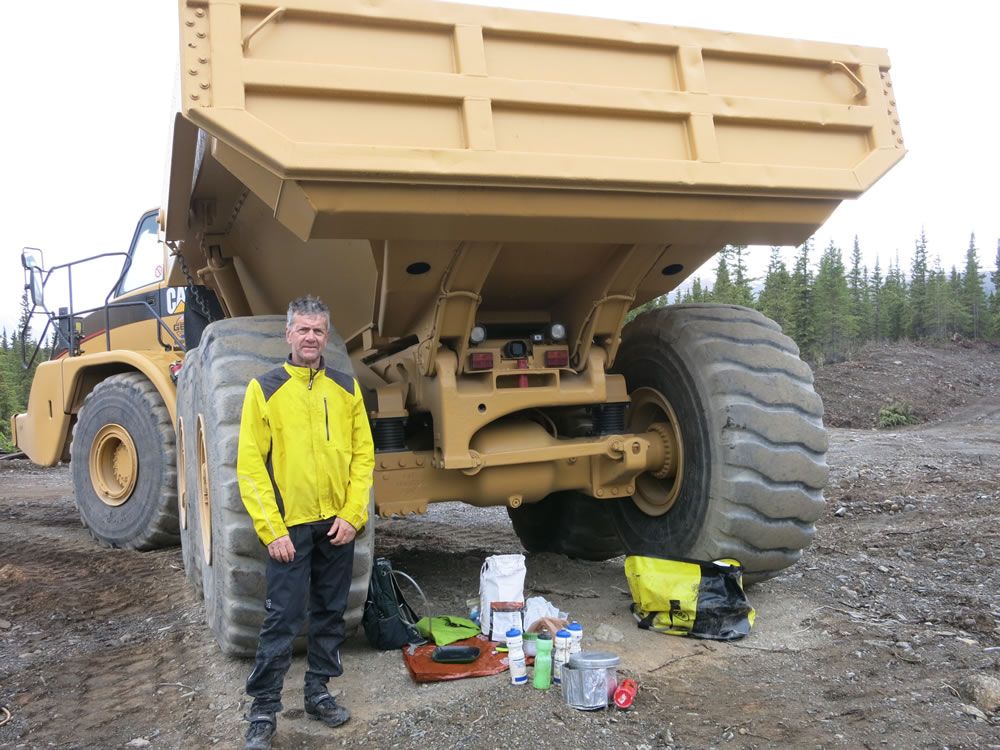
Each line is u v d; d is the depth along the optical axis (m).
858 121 3.80
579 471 4.46
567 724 2.87
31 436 8.00
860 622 3.94
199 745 2.96
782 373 4.12
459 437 3.99
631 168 3.35
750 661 3.49
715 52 3.64
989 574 4.79
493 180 3.18
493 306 4.48
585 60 3.47
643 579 3.91
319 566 3.09
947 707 2.98
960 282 38.41
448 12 3.23
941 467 9.39
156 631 4.31
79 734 3.11
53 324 7.96
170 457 6.27
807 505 4.08
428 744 2.80
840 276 30.88
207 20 2.92
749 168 3.54
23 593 5.17
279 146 2.89
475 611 4.05
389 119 3.12
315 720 3.06
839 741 2.75
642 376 4.68
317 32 3.09
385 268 3.70
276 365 3.55
